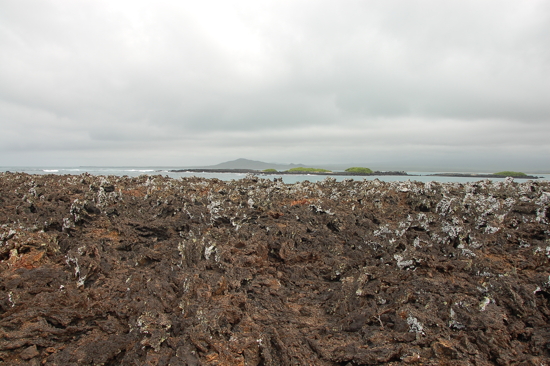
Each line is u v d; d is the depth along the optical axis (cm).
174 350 884
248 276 1268
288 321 1052
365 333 965
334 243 1622
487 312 971
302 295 1240
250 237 1605
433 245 1467
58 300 1037
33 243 1279
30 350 871
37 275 1135
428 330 936
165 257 1427
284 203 2230
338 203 2277
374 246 1509
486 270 1223
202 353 878
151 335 916
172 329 949
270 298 1184
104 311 1032
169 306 1048
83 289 1145
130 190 2572
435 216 1914
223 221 1830
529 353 883
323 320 1076
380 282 1161
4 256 1213
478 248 1455
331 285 1288
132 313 1025
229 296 1095
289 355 892
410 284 1142
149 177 3084
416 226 1678
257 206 2072
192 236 1620
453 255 1388
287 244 1549
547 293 1062
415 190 2312
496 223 1659
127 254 1524
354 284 1176
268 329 984
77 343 934
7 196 2186
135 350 894
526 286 1065
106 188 2270
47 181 2852
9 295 998
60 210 1895
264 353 891
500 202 1983
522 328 945
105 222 1808
